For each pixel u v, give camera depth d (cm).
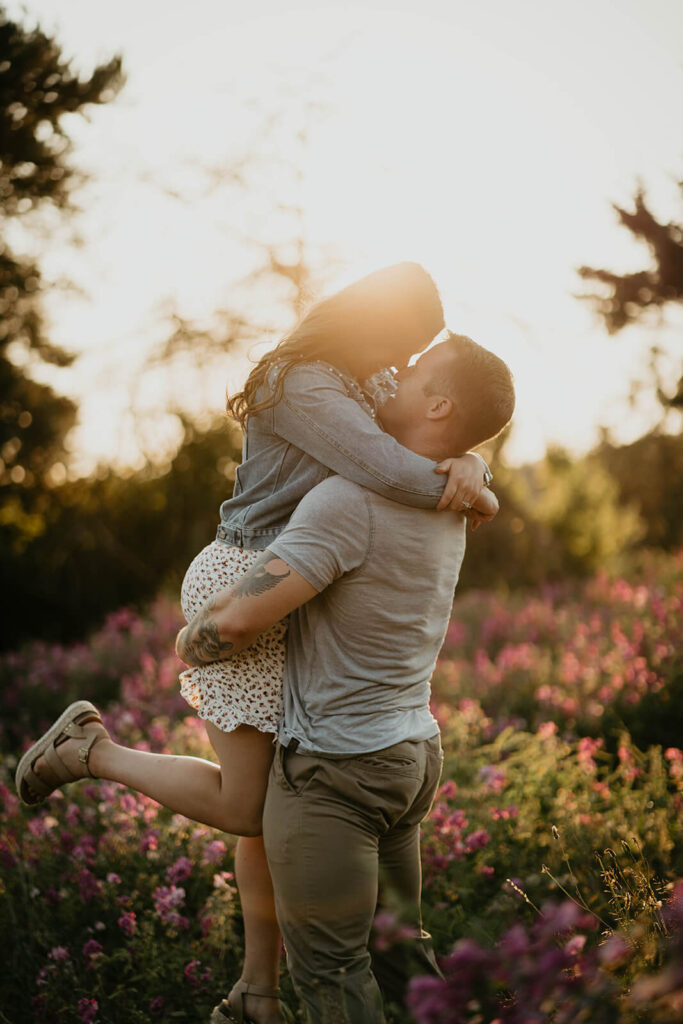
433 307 226
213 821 230
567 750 399
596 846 302
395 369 234
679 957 135
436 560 216
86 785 396
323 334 220
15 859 327
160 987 265
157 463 1291
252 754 223
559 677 621
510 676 642
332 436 210
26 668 908
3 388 1338
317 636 212
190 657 219
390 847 226
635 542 1476
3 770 494
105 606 1366
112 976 282
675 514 1731
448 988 138
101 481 1401
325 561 202
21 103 1077
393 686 213
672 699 543
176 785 235
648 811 326
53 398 1379
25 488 1414
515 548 1334
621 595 818
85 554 1357
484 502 221
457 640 802
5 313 1260
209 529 1352
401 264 228
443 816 322
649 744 518
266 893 241
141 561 1375
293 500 221
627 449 1805
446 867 305
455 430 219
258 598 202
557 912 144
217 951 279
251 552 221
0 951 294
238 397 227
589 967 139
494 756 430
